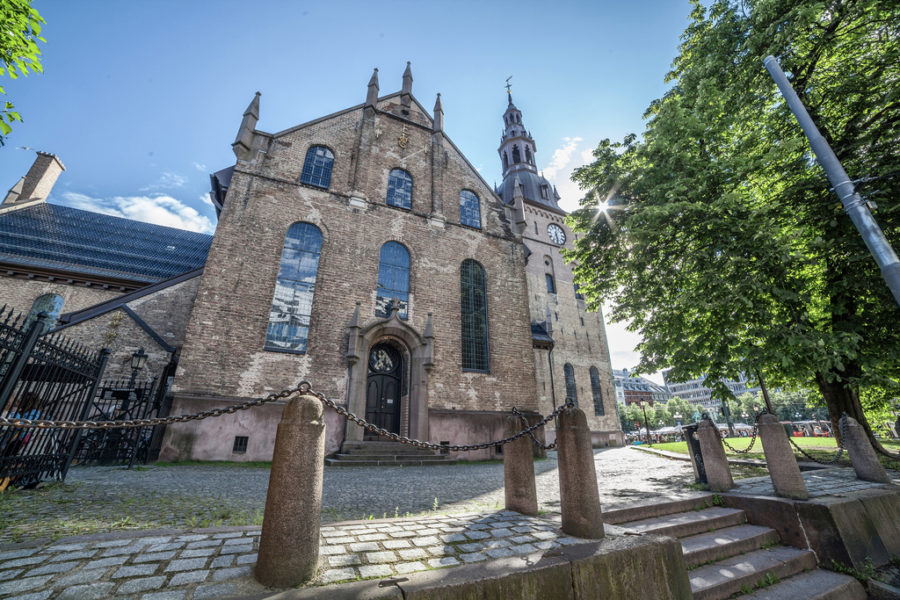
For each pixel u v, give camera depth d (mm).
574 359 30125
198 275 16094
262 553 2504
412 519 4227
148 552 2926
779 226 9195
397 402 14883
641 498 5934
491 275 17953
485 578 2545
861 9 8367
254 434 11789
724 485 6270
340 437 12820
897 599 4254
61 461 6773
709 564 4527
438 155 19031
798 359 8250
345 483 8141
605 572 3029
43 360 5688
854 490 5980
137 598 2191
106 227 23188
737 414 74062
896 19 8469
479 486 8039
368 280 15211
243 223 13883
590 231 12578
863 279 8484
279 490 2617
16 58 5875
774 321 8516
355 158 17031
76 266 18281
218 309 12562
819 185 9109
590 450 3865
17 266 16656
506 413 15641
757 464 8992
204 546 3100
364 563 2824
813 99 9883
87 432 10672
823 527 4934
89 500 5531
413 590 2344
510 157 43625
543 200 39188
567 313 31875
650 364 10578
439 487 7867
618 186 11344
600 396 30031
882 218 8445
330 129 17094
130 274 19172
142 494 6148
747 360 8422
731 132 10398
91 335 12844
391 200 17281
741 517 5621
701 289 9016
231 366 12172
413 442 3715
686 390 127562
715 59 10172
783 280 8320
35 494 5746
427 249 16891
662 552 3412
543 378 26828
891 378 9461
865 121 9297
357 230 15711
